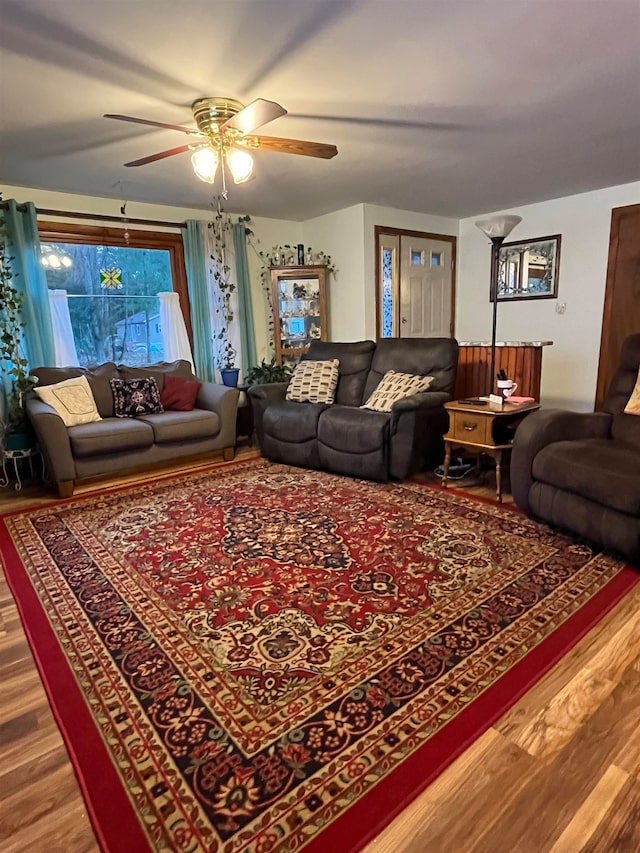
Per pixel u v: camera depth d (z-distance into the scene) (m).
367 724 1.43
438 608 1.96
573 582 2.12
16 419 3.70
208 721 1.46
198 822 1.16
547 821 1.15
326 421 3.72
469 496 3.19
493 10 1.82
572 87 2.45
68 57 2.07
